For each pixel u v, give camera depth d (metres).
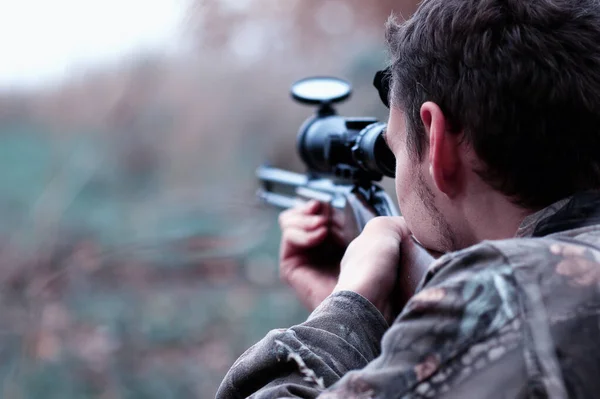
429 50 0.85
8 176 4.62
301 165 4.73
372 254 1.03
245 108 4.90
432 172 0.85
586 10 0.80
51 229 4.13
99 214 4.33
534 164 0.79
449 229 0.88
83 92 4.89
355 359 0.89
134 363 3.38
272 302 3.70
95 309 3.62
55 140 4.88
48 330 3.52
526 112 0.78
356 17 4.91
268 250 3.95
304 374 0.88
